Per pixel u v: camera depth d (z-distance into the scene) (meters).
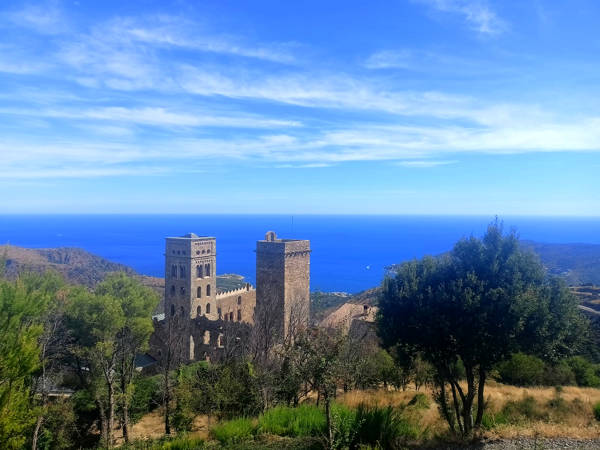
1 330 25.94
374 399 29.61
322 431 19.16
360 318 61.12
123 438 40.03
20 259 137.38
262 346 42.56
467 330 19.69
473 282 19.98
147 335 59.50
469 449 18.33
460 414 24.20
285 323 62.31
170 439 25.66
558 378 44.41
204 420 40.97
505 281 19.86
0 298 28.95
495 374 41.94
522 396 31.12
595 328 61.53
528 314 19.00
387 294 22.67
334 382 17.88
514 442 19.02
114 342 46.56
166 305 75.94
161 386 47.03
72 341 49.84
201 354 70.19
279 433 21.22
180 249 73.81
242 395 34.38
